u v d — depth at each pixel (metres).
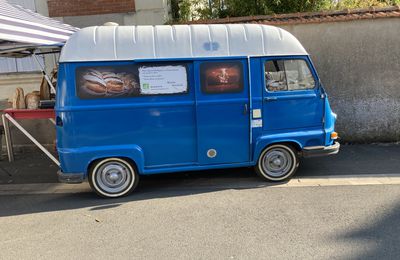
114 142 5.35
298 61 5.73
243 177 6.16
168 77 5.39
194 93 5.46
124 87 5.30
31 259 3.80
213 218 4.57
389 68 7.86
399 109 7.96
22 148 8.40
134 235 4.22
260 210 4.76
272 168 5.86
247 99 5.58
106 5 9.78
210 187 5.75
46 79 6.38
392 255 3.61
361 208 4.71
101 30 5.32
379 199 4.99
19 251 3.97
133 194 5.58
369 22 7.77
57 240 4.19
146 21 9.83
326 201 4.97
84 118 5.21
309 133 5.81
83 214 4.90
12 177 6.74
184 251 3.83
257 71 5.58
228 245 3.91
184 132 5.52
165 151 5.51
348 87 8.00
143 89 5.35
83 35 5.25
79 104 5.19
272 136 5.69
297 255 3.67
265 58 5.59
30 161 7.69
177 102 5.43
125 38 5.32
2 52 6.06
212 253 3.77
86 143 5.27
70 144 5.23
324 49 7.95
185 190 5.66
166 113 5.43
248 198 5.20
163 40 5.39
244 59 5.54
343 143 8.13
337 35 7.88
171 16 10.73
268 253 3.72
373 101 7.99
